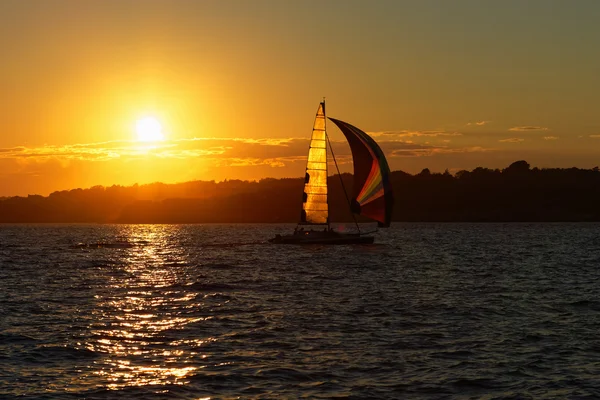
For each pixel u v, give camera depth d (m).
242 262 69.56
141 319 33.47
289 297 41.53
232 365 24.36
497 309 36.53
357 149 79.88
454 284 48.78
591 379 22.95
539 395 21.39
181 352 26.31
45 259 77.19
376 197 79.62
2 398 20.69
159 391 21.45
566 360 25.31
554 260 73.38
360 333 29.84
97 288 47.09
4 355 25.78
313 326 31.44
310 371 23.64
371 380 22.70
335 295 42.44
